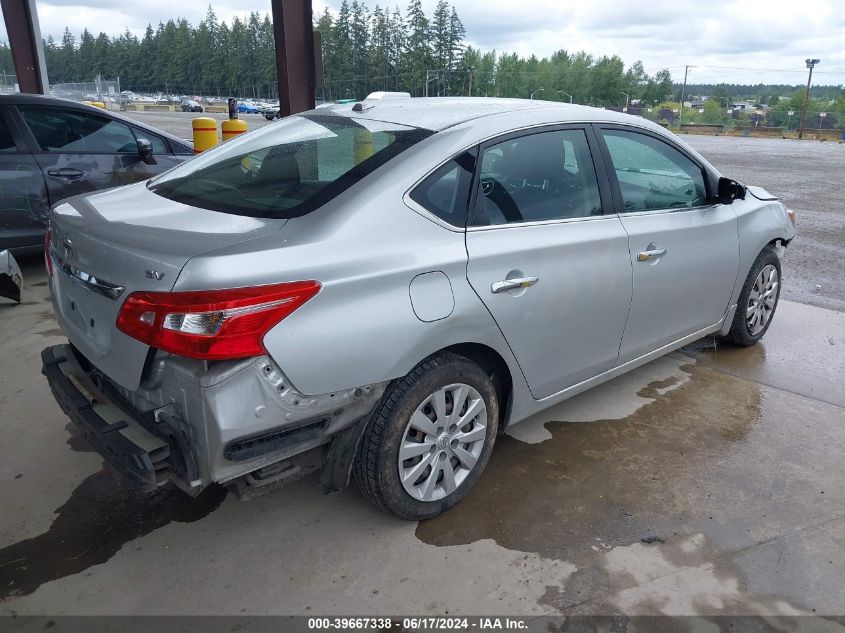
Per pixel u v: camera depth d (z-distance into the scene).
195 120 6.98
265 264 1.96
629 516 2.66
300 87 6.71
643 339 3.36
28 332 4.38
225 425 1.92
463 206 2.46
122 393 2.24
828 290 5.90
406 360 2.24
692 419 3.47
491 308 2.48
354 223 2.17
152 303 1.91
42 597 2.19
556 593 2.25
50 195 5.44
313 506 2.69
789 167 17.72
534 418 3.45
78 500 2.69
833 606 2.23
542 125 2.83
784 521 2.66
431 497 2.55
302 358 2.00
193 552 2.42
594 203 2.98
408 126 2.64
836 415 3.55
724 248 3.71
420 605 2.19
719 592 2.27
